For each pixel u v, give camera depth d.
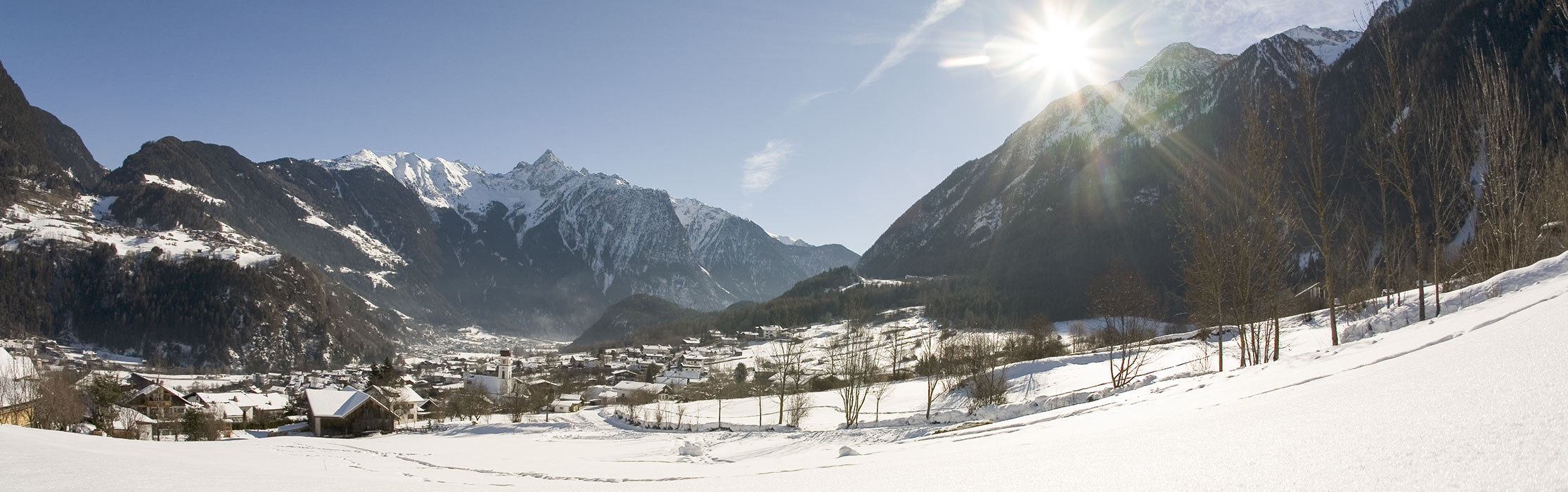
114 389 85.94
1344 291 61.28
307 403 93.81
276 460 36.59
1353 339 37.12
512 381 135.00
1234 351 48.94
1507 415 7.39
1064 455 11.70
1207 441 10.16
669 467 35.94
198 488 13.77
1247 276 35.81
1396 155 34.19
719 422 66.69
